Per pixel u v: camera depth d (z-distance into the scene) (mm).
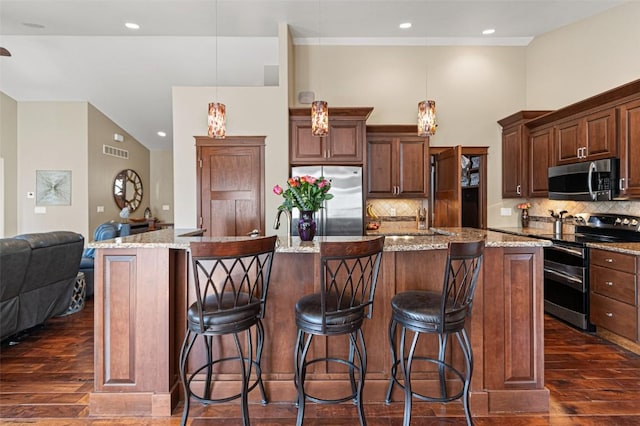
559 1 3641
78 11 3914
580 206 3969
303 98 4645
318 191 2240
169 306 1994
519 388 2023
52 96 6051
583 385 2266
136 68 5371
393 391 2098
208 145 4098
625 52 3566
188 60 5180
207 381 2039
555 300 3469
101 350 1989
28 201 6125
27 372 2441
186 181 4090
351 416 1974
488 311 2021
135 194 7711
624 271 2727
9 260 2555
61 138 6172
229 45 4793
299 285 2121
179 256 2094
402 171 4508
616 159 3086
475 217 4898
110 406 1978
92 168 6344
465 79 4738
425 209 4723
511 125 4535
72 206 6203
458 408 2035
